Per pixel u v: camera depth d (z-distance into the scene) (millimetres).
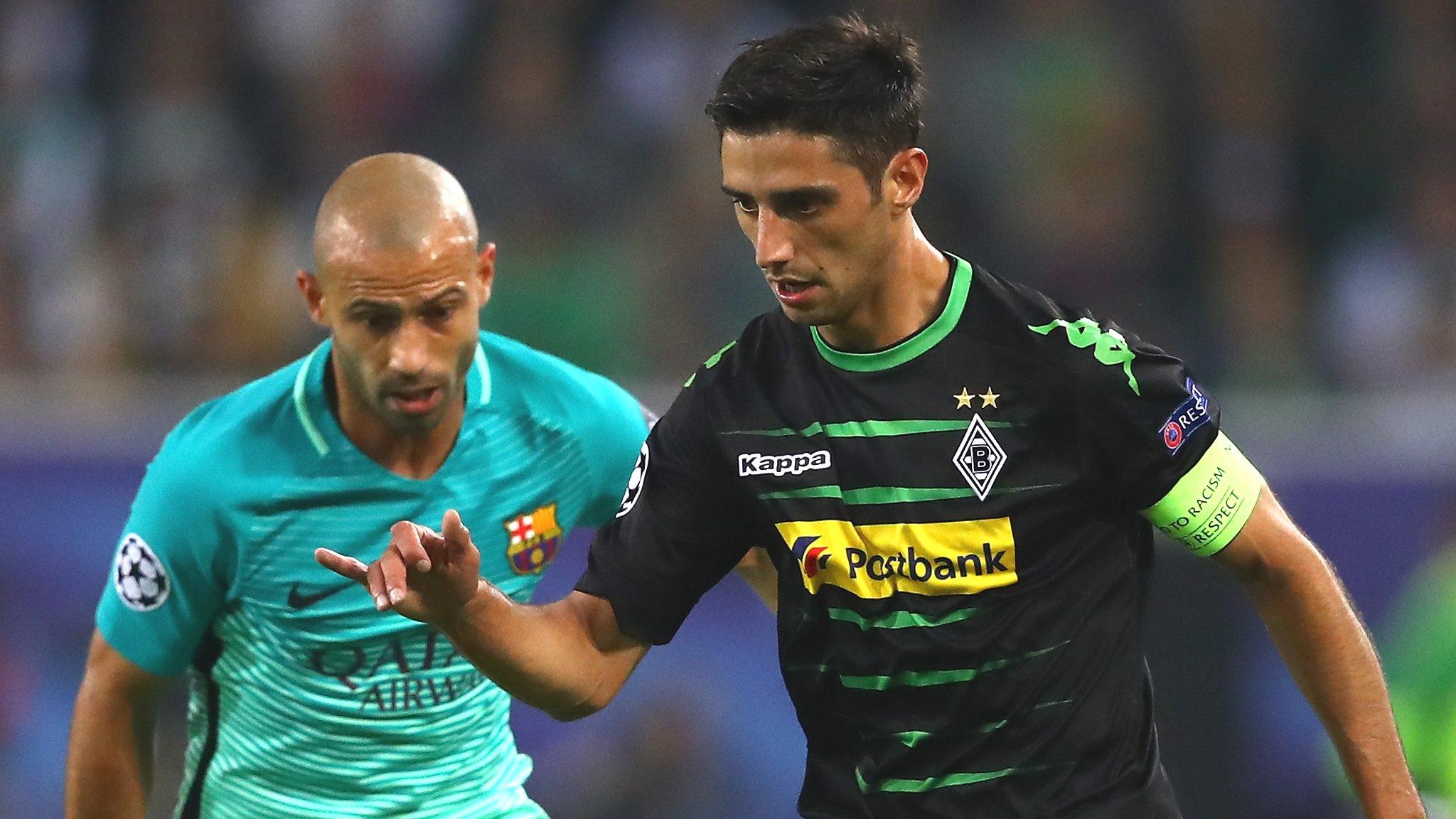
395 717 13750
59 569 25672
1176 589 25609
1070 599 11398
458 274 12594
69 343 32562
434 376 12656
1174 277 34812
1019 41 36281
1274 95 36906
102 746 13867
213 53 36406
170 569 13383
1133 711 11656
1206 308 34344
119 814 14055
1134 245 34781
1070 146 35406
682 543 12055
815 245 10820
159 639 13586
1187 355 33719
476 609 11055
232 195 34625
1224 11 37188
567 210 33625
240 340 32906
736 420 11758
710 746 25578
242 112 36094
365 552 13547
